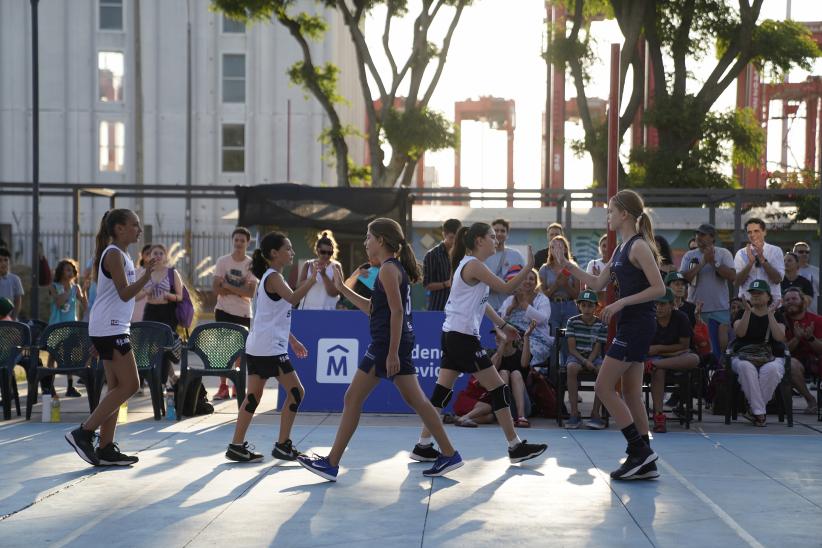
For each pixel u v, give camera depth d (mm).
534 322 9305
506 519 5281
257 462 7031
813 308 12984
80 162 39594
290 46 40156
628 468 6371
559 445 7914
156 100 39812
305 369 10125
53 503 5633
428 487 6137
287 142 39531
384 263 6137
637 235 6465
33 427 8812
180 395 9398
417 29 25531
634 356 6383
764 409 9188
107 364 6738
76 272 12102
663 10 26234
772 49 25219
